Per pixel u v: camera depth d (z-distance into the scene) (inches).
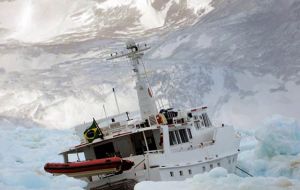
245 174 1247.5
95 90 4055.1
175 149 1073.5
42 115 3941.9
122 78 4168.3
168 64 4247.0
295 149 1304.1
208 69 4094.5
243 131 2122.3
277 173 1229.7
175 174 1019.9
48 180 914.7
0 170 957.2
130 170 1018.7
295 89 3853.3
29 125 3801.7
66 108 3949.3
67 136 2016.5
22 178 898.1
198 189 811.4
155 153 1019.9
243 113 3602.4
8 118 3885.3
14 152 1576.0
